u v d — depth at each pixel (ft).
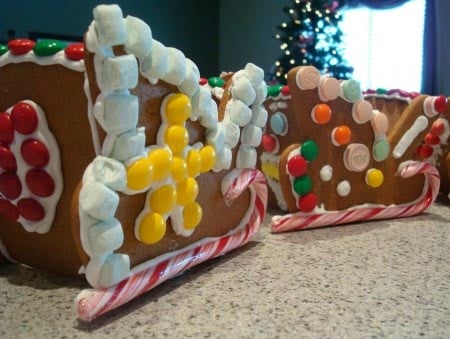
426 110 1.30
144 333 0.63
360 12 3.75
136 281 0.70
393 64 3.64
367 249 1.01
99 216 0.62
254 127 0.98
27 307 0.70
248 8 4.60
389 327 0.65
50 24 3.67
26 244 0.81
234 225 1.00
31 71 0.70
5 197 0.76
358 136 1.21
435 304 0.73
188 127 0.80
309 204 1.13
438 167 1.59
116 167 0.63
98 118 0.63
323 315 0.68
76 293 0.75
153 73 0.69
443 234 1.14
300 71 1.10
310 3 2.97
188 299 0.74
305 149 1.12
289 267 0.89
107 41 0.60
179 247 0.83
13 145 0.71
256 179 1.00
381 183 1.25
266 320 0.67
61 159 0.71
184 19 4.59
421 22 3.48
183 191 0.78
